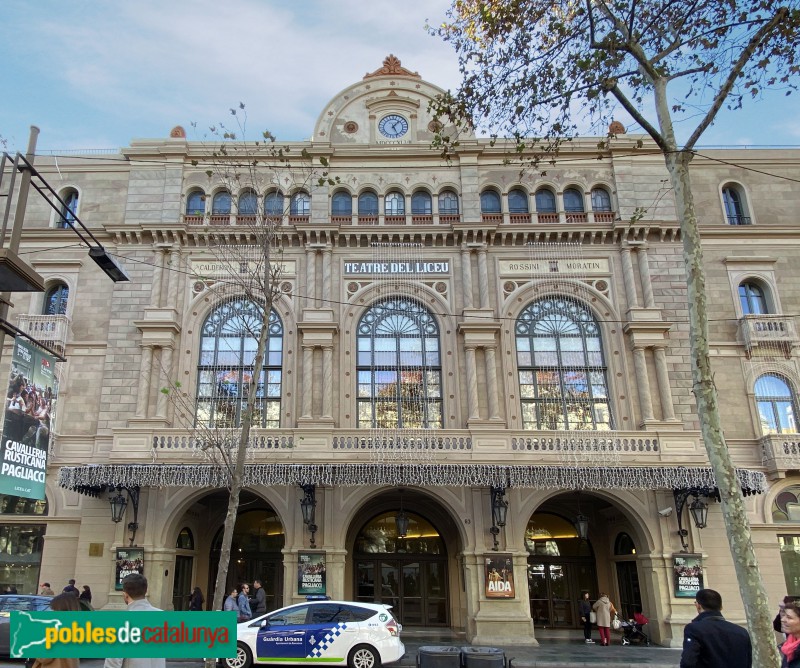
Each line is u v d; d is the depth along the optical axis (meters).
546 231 29.62
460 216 30.12
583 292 29.36
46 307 29.17
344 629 17.45
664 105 14.30
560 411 28.03
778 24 13.83
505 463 25.33
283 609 18.05
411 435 25.81
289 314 28.61
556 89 15.55
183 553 26.70
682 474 24.05
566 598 28.92
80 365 27.91
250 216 29.50
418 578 28.66
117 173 30.72
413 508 29.25
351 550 28.50
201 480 23.61
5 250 10.10
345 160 30.92
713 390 12.27
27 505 26.20
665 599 24.67
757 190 31.38
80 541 25.23
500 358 28.27
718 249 30.17
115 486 24.61
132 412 27.09
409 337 28.89
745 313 29.73
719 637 6.62
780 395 28.39
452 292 29.20
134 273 29.00
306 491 24.67
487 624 23.92
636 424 27.44
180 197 29.94
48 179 30.53
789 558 26.28
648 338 28.19
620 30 14.89
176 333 28.31
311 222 29.66
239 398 27.80
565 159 31.06
